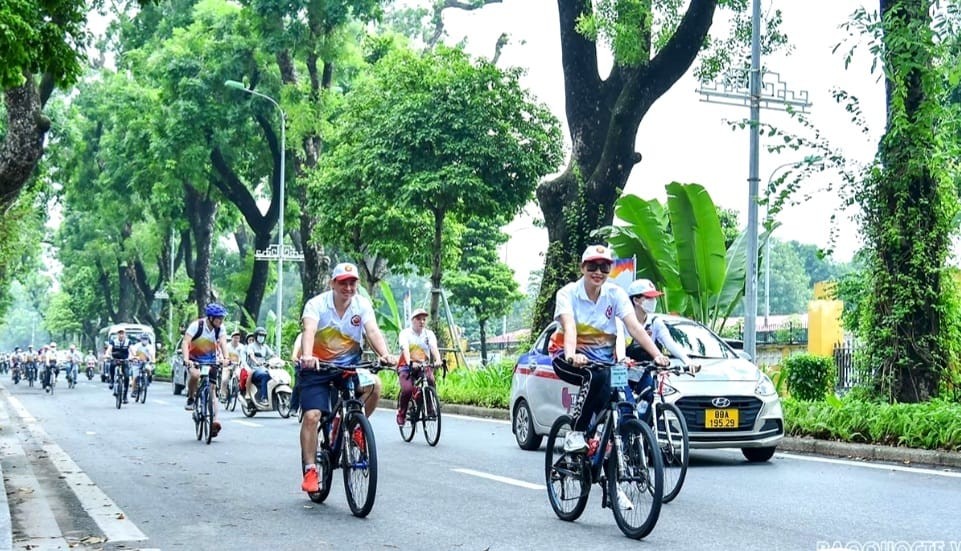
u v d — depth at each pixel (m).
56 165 52.94
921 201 16.34
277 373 22.73
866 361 16.64
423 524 8.55
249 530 8.35
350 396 9.30
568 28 24.84
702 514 8.87
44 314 118.75
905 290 16.22
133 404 29.12
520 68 28.64
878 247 16.59
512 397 15.16
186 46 44.91
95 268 71.06
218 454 14.59
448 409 24.30
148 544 7.78
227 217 58.03
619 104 24.05
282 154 41.19
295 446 15.79
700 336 13.46
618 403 8.10
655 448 7.55
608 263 8.06
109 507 9.65
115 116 50.56
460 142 27.84
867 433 13.88
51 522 8.70
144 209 57.94
